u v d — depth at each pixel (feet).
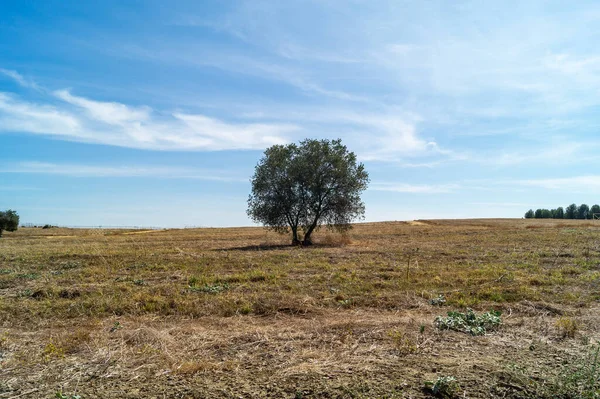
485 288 38.68
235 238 144.66
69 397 15.31
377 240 115.34
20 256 75.36
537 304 31.99
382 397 15.30
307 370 17.89
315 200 103.60
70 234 188.85
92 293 37.40
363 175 105.70
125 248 94.17
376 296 35.55
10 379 17.26
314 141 103.45
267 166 102.94
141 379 17.22
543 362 19.02
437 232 150.00
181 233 196.24
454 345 21.59
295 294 36.73
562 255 65.67
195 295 36.06
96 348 21.12
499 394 15.66
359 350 20.67
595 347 21.07
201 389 16.11
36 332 25.46
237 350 21.07
